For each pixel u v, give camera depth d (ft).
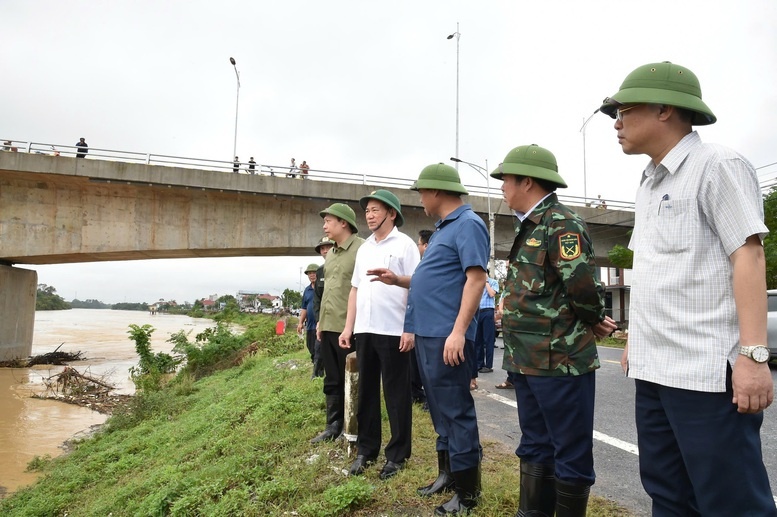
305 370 26.73
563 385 7.35
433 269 9.56
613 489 10.80
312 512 9.80
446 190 9.86
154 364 50.31
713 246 5.69
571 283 7.16
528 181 8.02
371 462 11.80
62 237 56.80
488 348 27.48
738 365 5.24
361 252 12.43
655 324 6.03
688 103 6.04
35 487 22.16
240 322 156.15
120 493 16.65
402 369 11.36
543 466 8.02
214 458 15.66
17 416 37.35
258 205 60.70
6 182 56.03
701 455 5.57
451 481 10.05
